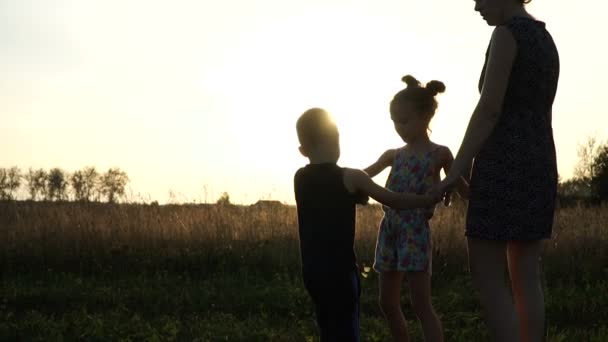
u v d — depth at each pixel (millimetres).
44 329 6941
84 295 9086
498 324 3955
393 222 5277
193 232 13047
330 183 4516
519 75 3932
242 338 6516
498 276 4000
